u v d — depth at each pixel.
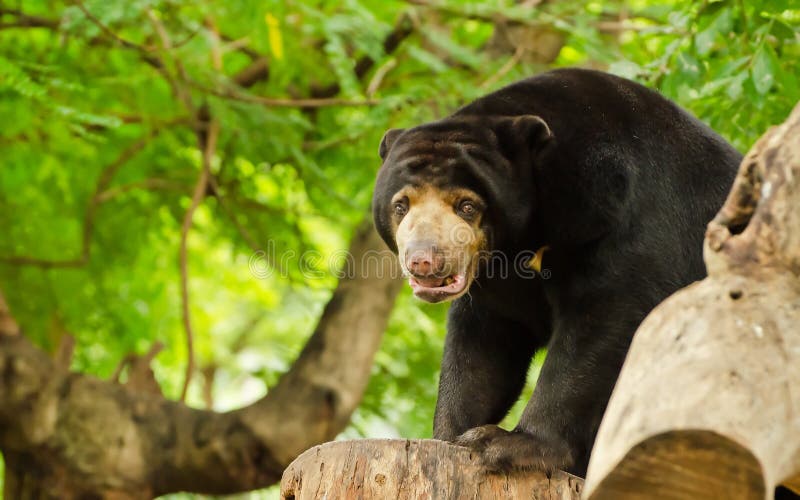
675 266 7.03
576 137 7.30
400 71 14.34
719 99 9.65
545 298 7.68
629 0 14.52
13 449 12.59
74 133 13.81
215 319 18.69
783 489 6.96
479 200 7.31
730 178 7.43
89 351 15.58
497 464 6.27
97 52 13.34
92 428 12.55
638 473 4.29
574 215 7.16
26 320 14.88
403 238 7.21
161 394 13.50
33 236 15.02
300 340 19.11
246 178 14.91
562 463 6.49
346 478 6.02
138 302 15.50
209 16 12.98
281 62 12.89
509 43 13.77
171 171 14.95
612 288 7.00
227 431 12.65
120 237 15.06
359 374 13.00
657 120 7.41
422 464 6.06
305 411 12.70
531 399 7.06
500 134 7.45
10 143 14.31
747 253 4.65
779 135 4.69
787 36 9.22
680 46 9.65
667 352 4.46
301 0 13.10
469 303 7.93
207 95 12.75
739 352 4.37
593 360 6.91
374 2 14.08
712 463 4.21
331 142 13.64
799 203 4.59
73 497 12.52
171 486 12.74
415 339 15.40
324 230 17.14
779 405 4.27
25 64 11.77
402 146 7.64
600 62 13.14
